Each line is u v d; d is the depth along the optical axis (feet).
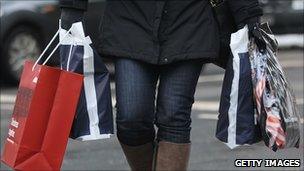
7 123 62.13
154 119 29.45
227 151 49.52
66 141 26.58
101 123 27.89
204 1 28.45
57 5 87.45
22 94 26.99
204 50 27.99
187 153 28.91
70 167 46.83
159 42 28.02
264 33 28.91
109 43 28.58
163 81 28.86
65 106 26.48
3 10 84.02
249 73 28.17
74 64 27.66
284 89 28.37
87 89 27.73
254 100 28.14
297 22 123.34
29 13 85.30
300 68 98.84
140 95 28.22
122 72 28.45
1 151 50.70
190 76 28.53
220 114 28.86
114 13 28.76
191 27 28.07
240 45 28.43
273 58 28.71
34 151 26.30
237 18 28.84
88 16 84.12
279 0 121.90
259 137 28.58
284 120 27.81
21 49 85.81
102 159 49.08
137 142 29.43
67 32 27.94
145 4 28.17
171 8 28.04
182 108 28.45
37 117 26.25
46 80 26.25
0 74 86.63
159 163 28.68
